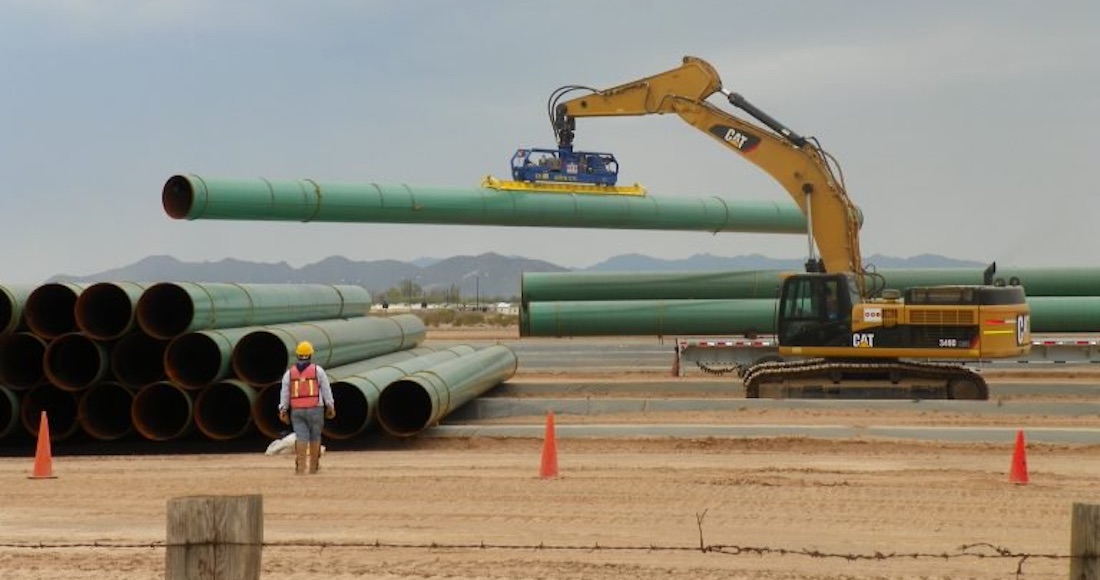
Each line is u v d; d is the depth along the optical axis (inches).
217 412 871.1
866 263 1266.0
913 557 430.0
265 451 828.0
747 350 1248.2
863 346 1015.0
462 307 5265.8
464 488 611.8
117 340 828.0
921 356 1003.3
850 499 576.1
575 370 1384.1
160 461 763.4
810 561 445.4
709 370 1237.7
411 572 426.3
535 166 1427.2
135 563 444.5
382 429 844.6
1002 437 791.7
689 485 615.8
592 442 810.2
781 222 1583.4
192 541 266.7
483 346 1253.1
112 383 833.5
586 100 1316.4
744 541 483.2
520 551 462.6
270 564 438.3
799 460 719.7
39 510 565.6
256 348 904.3
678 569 429.4
